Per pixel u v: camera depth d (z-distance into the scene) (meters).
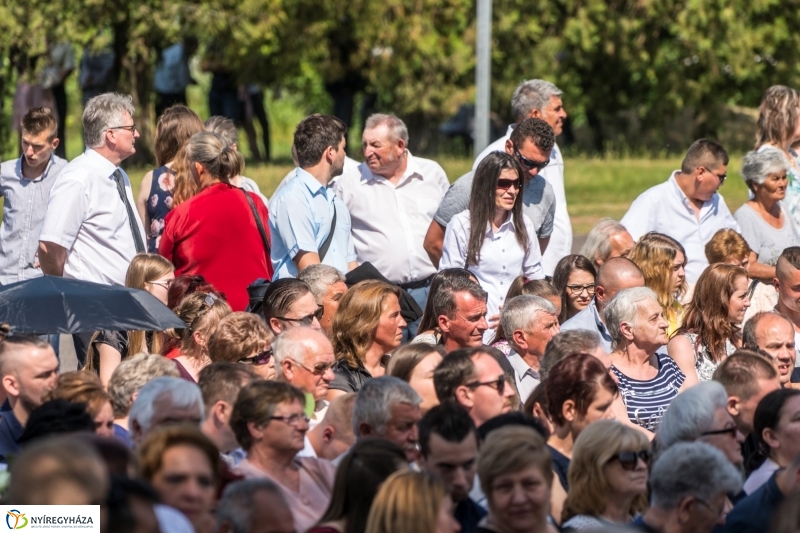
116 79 62.94
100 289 21.75
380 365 23.77
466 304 23.69
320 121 27.47
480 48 37.59
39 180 28.80
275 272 27.64
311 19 72.81
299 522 16.95
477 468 15.79
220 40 67.62
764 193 31.52
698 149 30.83
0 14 54.94
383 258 29.64
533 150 27.83
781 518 14.18
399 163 29.67
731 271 25.52
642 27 83.88
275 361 21.16
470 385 19.42
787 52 86.31
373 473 15.48
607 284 26.08
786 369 24.58
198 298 23.30
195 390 17.45
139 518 12.33
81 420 16.55
